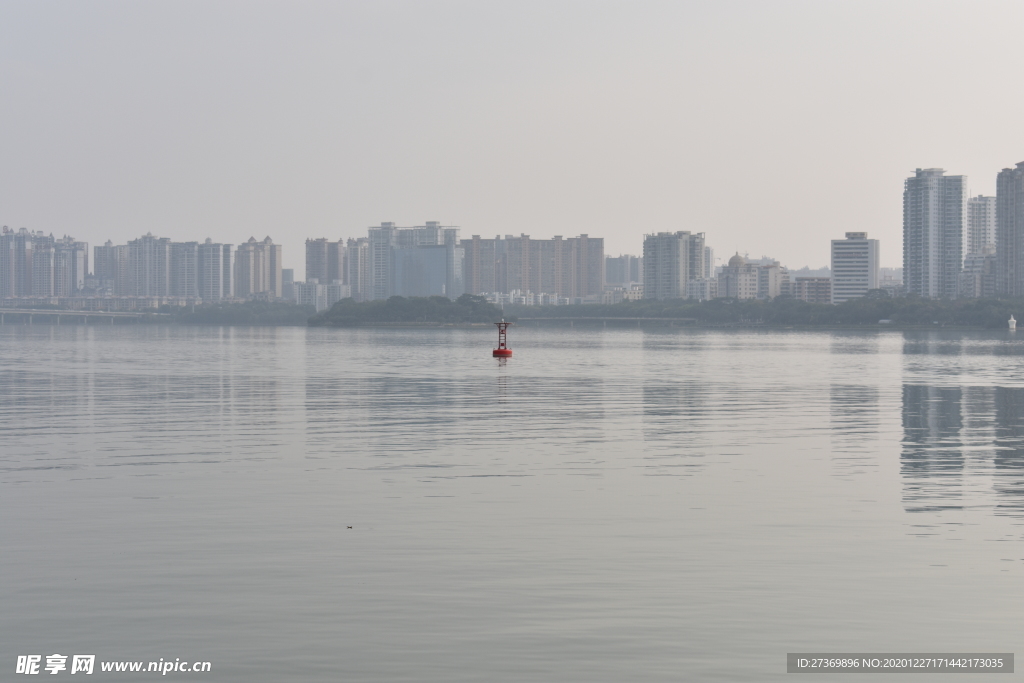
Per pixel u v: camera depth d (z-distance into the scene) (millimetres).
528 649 20531
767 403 74625
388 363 141750
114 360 150125
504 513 32500
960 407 71438
